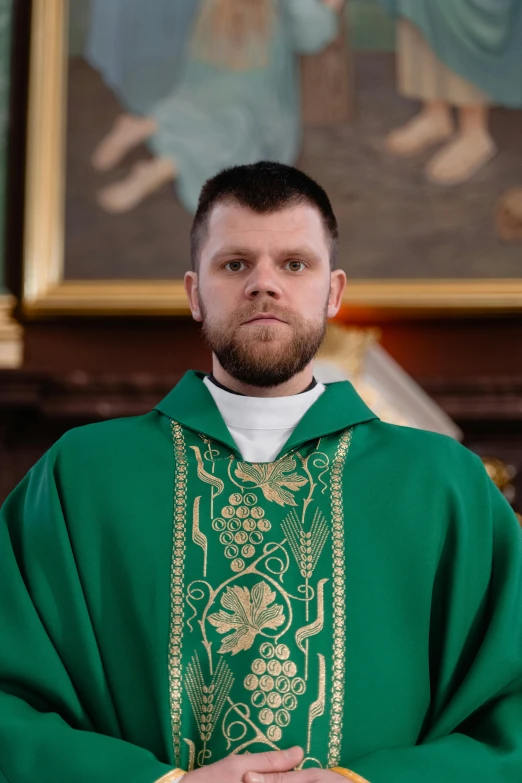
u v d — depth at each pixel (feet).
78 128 20.06
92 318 19.38
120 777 5.86
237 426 7.39
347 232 19.77
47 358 19.33
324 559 6.73
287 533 6.81
